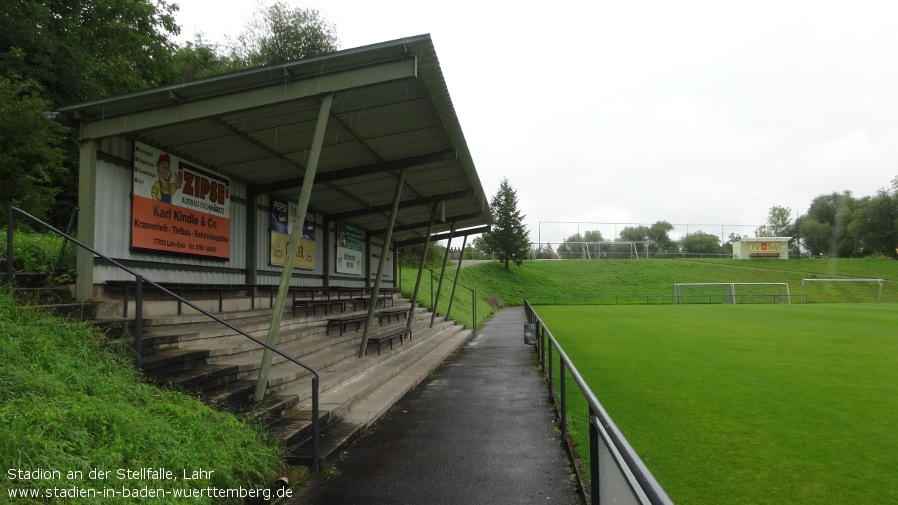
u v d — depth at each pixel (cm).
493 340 1867
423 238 2372
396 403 852
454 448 607
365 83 647
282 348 855
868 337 1806
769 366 1194
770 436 661
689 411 786
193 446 407
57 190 1416
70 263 802
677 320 2631
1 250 740
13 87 1152
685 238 8500
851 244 8388
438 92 744
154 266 877
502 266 6066
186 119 677
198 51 3381
